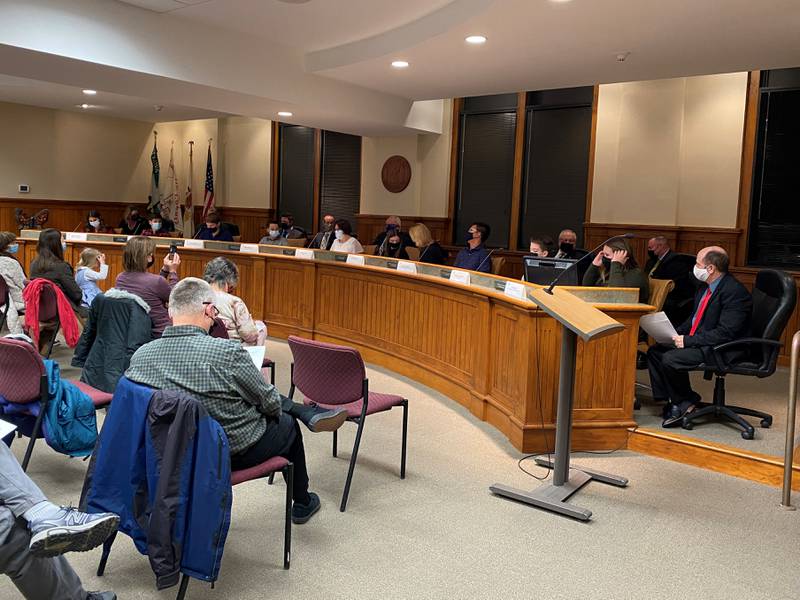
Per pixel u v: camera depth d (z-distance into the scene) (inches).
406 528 117.4
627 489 136.5
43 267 207.5
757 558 110.5
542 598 97.2
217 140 446.0
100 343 138.9
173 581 84.2
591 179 300.0
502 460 150.1
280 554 107.0
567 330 129.0
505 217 336.5
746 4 150.3
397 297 226.4
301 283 267.3
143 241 167.8
